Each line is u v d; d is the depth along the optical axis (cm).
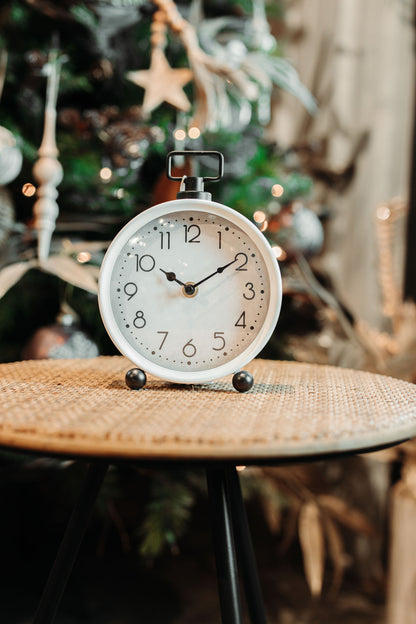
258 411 58
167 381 69
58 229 111
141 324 66
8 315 117
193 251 67
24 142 109
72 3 100
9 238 104
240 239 67
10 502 142
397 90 139
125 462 53
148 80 99
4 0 104
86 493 66
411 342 111
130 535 147
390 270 117
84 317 118
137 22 112
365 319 144
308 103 122
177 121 111
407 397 64
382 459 113
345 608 134
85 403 59
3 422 53
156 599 135
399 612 115
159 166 117
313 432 52
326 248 148
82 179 111
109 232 115
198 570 147
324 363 122
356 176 145
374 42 141
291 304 122
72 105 117
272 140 137
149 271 66
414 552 113
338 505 123
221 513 62
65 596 134
